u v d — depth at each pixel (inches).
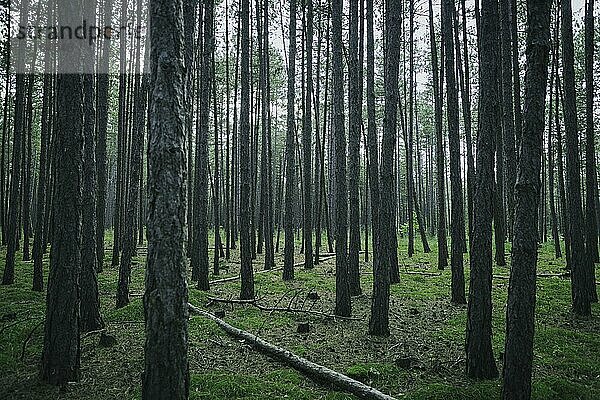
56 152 203.5
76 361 202.8
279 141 1357.0
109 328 286.7
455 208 398.9
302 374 217.5
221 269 564.4
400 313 345.1
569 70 373.1
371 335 281.1
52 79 482.0
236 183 827.4
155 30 139.5
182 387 137.0
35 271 402.6
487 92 228.1
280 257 694.5
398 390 201.3
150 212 136.9
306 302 376.8
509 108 518.3
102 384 200.2
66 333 199.8
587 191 407.5
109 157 1170.0
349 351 251.1
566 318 337.4
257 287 445.4
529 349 177.9
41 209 407.5
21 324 285.4
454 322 317.7
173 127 137.9
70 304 201.5
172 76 138.6
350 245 410.9
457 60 534.9
